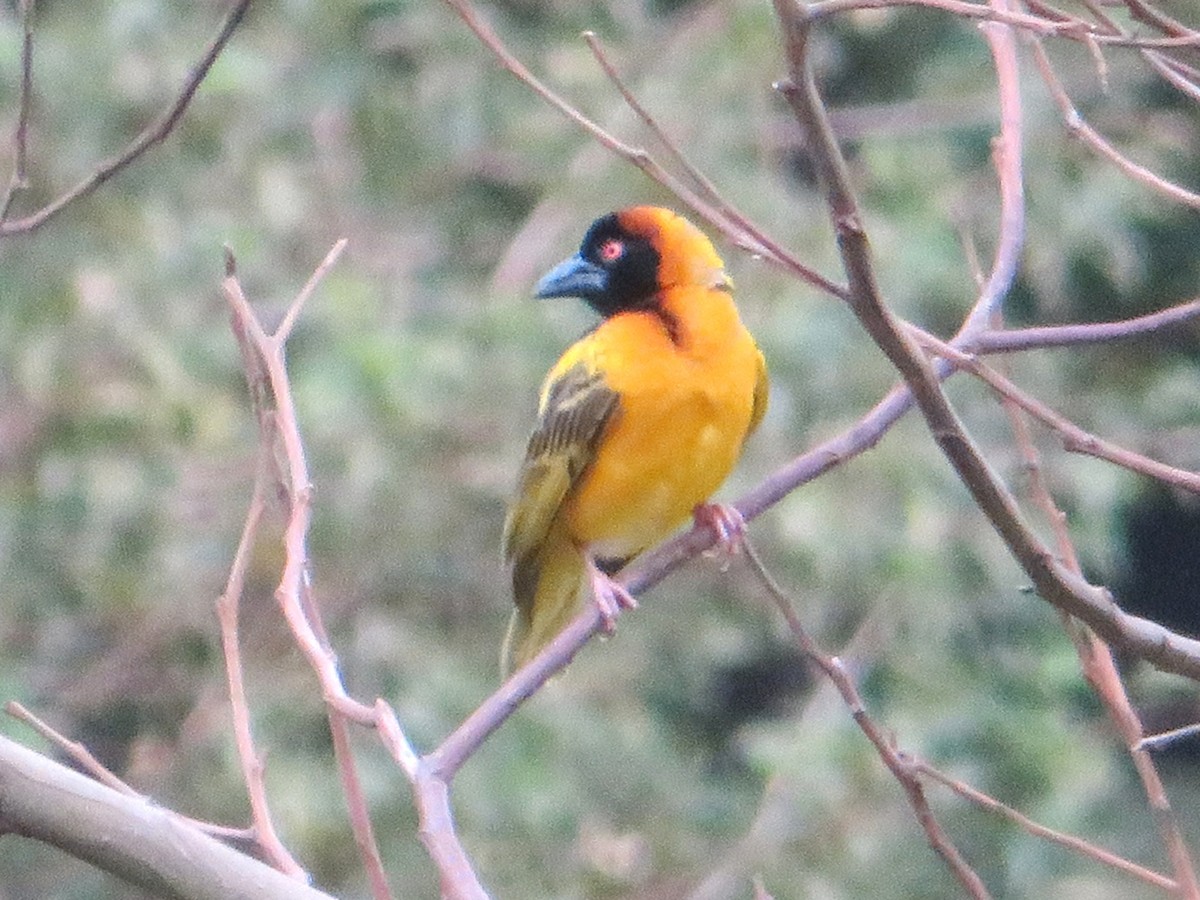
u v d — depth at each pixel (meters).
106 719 13.38
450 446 12.70
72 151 12.50
